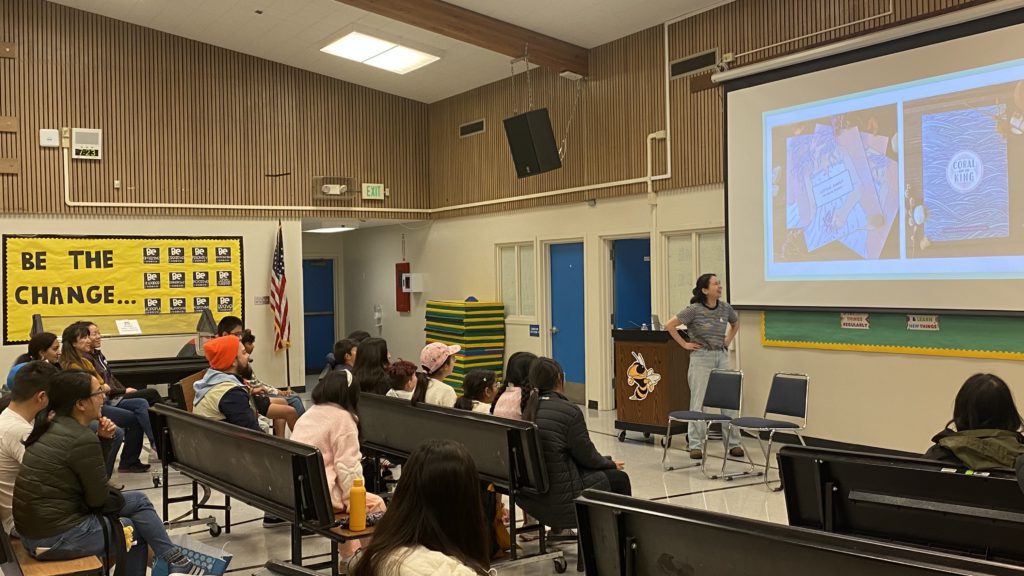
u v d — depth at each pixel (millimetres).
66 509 3615
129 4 10320
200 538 5250
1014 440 3057
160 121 11180
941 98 6605
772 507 5809
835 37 7500
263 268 11930
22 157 10328
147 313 11078
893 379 7047
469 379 5684
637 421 8219
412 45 10391
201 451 4871
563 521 4379
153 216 11156
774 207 7836
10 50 10242
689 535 2506
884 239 6996
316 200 12336
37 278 10430
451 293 13023
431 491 2098
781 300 7797
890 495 3070
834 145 7344
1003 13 6211
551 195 10938
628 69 9734
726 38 8539
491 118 12000
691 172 8938
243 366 6051
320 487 3754
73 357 6992
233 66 11695
